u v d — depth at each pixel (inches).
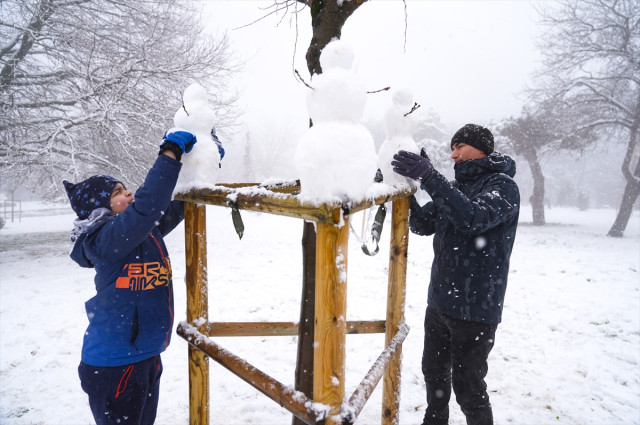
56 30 362.3
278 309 172.2
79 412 93.7
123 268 56.5
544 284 229.6
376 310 173.5
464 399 69.2
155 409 64.9
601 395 104.7
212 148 56.5
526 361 126.3
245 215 733.9
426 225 83.1
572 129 615.5
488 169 73.2
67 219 707.4
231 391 103.5
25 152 329.7
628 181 502.3
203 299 59.8
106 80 339.6
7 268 263.3
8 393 102.3
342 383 39.3
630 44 539.5
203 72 409.1
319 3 66.3
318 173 35.5
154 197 50.0
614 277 249.1
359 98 40.4
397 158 63.1
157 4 418.3
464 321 68.6
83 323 153.7
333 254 37.2
